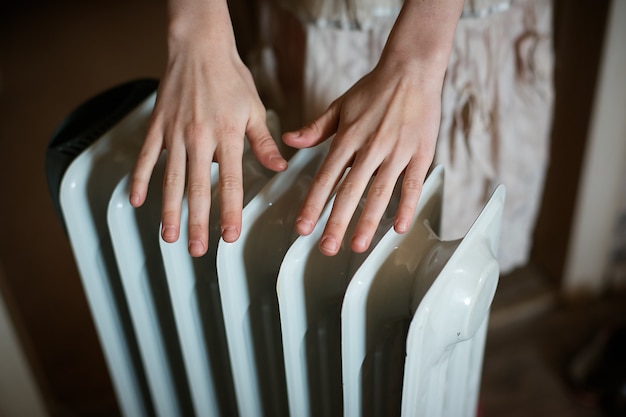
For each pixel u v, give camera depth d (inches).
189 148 26.7
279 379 32.9
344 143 26.3
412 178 25.6
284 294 25.8
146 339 32.8
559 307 56.2
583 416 48.6
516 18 35.5
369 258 25.0
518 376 51.3
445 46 26.8
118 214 28.4
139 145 30.6
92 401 49.6
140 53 66.4
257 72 39.2
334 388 31.1
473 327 25.6
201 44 27.8
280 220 27.5
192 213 25.8
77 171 29.1
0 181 62.5
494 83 35.7
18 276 56.8
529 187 39.9
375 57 34.0
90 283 31.9
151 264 31.2
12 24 68.1
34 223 60.3
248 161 29.8
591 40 44.4
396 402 31.2
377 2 32.7
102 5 65.9
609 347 49.2
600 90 45.1
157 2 65.4
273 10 37.5
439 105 26.8
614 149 47.8
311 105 35.2
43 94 66.4
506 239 41.3
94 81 65.6
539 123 38.0
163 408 35.8
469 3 33.1
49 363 51.6
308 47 34.2
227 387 35.6
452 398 31.1
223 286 27.3
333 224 24.8
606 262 54.6
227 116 27.0
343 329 25.3
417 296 25.2
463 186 37.2
